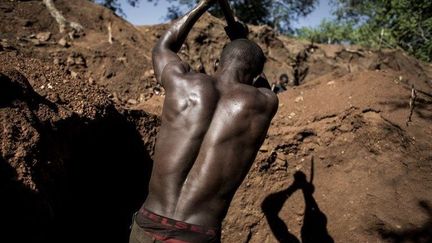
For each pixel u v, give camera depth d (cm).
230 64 218
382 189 373
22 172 204
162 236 190
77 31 663
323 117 440
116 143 346
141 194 379
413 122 416
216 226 197
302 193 408
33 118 233
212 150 196
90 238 315
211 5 231
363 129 411
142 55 663
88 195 312
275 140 436
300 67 1146
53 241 246
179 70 213
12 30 584
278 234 397
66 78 316
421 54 1588
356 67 1205
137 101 571
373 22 1886
